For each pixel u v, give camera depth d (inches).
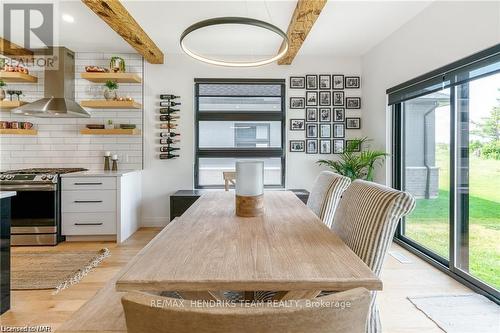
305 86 165.3
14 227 130.7
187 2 105.3
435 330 68.7
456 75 92.8
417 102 122.9
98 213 136.1
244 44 146.6
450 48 95.7
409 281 93.7
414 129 125.6
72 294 87.0
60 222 135.4
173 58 161.9
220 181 170.9
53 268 106.1
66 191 135.3
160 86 161.9
